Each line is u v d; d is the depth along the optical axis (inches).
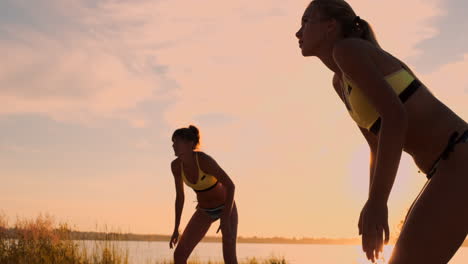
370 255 66.1
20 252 316.2
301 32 83.3
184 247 215.9
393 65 74.6
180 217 225.0
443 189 70.9
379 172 66.5
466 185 70.2
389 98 68.5
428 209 70.5
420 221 70.2
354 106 79.0
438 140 73.7
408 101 74.4
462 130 73.7
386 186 66.1
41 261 311.3
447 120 74.7
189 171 213.6
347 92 79.3
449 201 70.0
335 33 79.4
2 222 332.5
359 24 79.1
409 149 77.9
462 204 69.6
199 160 210.2
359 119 80.5
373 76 69.9
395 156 66.5
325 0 79.7
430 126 74.4
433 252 69.1
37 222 336.8
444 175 71.9
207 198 215.0
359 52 71.6
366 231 65.7
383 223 65.4
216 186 214.5
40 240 331.9
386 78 73.4
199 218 218.5
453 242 69.4
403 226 72.8
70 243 337.4
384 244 65.9
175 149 211.0
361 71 70.8
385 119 68.0
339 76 84.0
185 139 210.2
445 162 72.7
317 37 79.9
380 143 67.5
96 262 321.4
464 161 71.5
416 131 75.1
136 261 361.7
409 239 70.1
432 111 75.1
